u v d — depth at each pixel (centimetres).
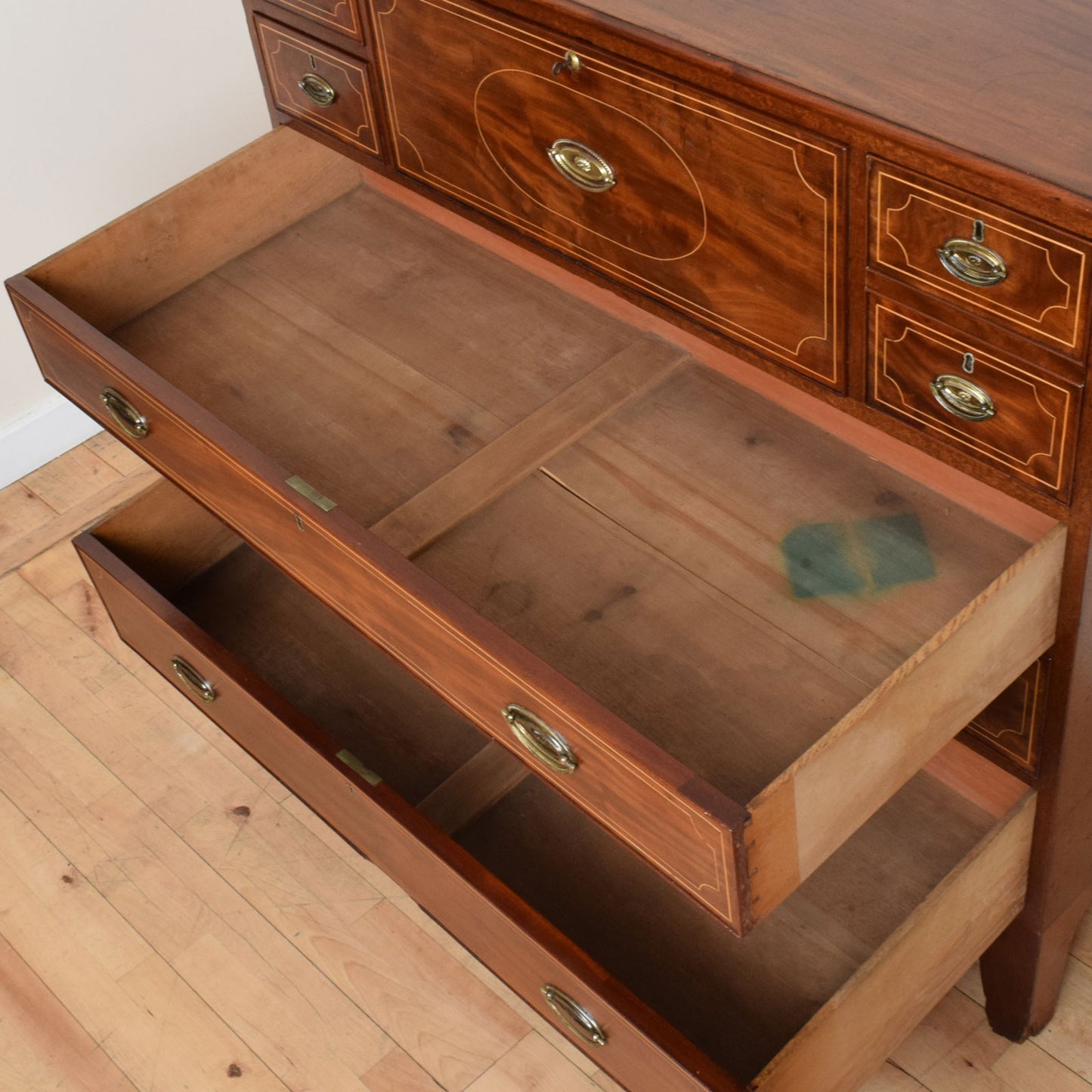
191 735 197
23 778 194
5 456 233
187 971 172
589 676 119
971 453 111
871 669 116
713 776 112
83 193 225
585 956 128
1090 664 121
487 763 159
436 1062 162
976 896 133
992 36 104
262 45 155
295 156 167
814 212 107
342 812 158
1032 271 96
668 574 125
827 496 129
